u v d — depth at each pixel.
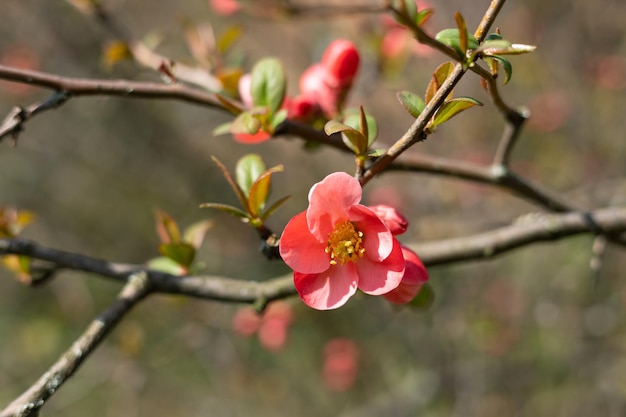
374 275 1.39
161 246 1.84
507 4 5.55
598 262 2.16
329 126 1.31
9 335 5.75
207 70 2.54
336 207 1.34
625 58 5.61
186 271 1.92
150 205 6.36
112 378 5.01
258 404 5.75
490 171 2.21
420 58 4.74
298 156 6.20
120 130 6.16
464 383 4.85
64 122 6.02
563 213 2.26
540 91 5.59
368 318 5.45
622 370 4.79
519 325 5.02
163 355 5.26
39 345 5.51
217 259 5.86
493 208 5.04
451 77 1.27
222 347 5.36
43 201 6.30
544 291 5.11
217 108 1.92
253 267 5.77
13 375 5.56
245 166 1.67
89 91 1.71
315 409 5.77
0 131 1.58
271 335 4.76
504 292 5.15
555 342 5.06
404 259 1.41
